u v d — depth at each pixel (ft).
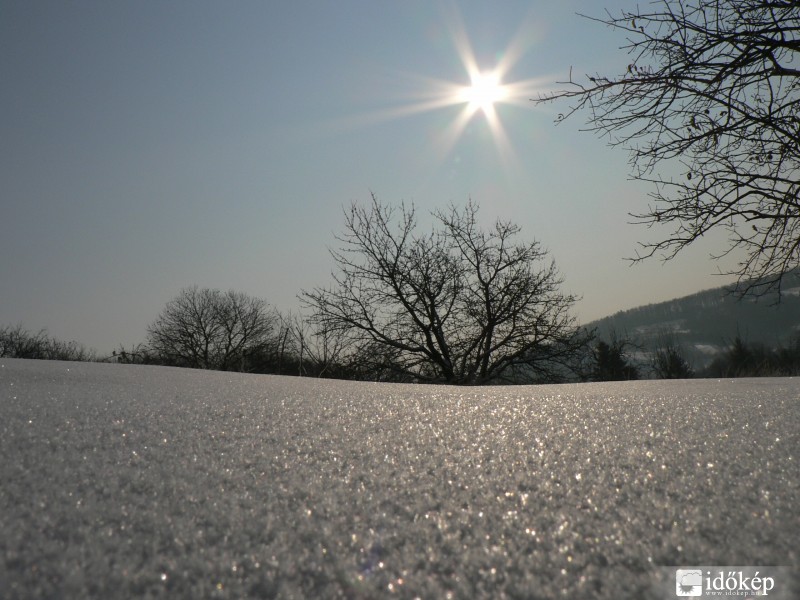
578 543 3.78
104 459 5.31
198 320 106.42
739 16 24.72
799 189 24.91
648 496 4.67
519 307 58.34
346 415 7.97
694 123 25.08
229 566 3.34
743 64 24.21
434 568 3.41
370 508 4.33
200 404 8.49
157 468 5.12
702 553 3.66
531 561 3.53
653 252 27.17
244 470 5.18
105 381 11.31
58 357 81.51
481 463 5.60
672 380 15.57
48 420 6.75
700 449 6.14
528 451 6.07
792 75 24.17
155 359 84.64
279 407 8.47
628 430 7.13
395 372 59.57
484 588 3.20
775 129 24.06
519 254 59.36
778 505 4.45
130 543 3.57
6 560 3.26
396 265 58.44
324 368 59.98
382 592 3.13
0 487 4.42
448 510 4.32
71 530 3.71
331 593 3.10
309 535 3.81
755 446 6.24
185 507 4.20
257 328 104.63
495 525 4.05
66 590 2.99
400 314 59.26
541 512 4.31
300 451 5.92
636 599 3.14
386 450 6.06
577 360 58.70
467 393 11.14
